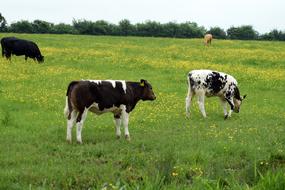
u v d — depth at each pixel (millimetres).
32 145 12562
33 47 33469
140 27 98500
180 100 21781
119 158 11375
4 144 12469
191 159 11281
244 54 41875
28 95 20734
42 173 9797
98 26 94250
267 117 18828
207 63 35281
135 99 14055
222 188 8438
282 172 8516
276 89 26828
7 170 9945
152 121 16766
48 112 17812
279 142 13750
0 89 22125
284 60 38688
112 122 16281
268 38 97562
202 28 102125
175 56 39062
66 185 9211
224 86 18500
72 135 14000
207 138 14117
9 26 90062
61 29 91938
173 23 100188
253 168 9805
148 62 33969
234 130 15461
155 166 10227
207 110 20062
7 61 32406
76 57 35750
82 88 12828
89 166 10547
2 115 16531
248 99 23344
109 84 13336
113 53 38844
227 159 11695
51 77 26359
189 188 8445
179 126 16078
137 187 8055
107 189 8758
